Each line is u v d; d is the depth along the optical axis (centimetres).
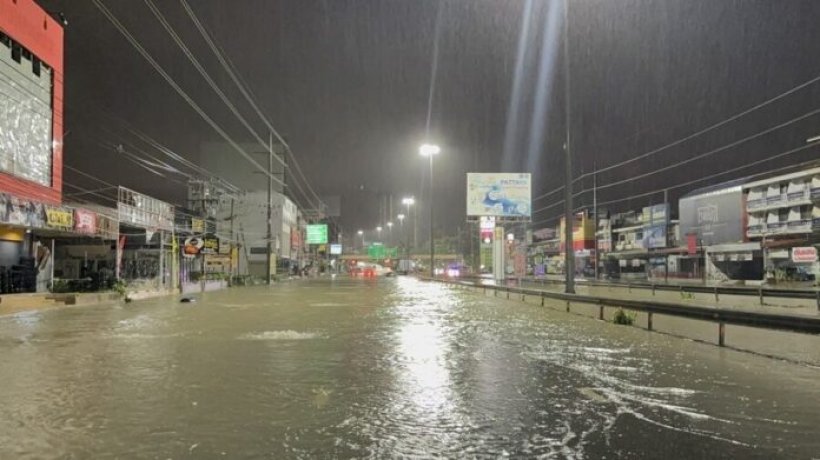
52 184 2917
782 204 4700
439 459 552
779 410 738
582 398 800
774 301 2955
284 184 8669
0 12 2522
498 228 5234
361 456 559
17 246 2839
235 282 5481
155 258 4134
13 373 974
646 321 1962
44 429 645
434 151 6097
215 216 6506
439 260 13288
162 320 1944
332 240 15438
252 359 1120
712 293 3544
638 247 7025
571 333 1565
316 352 1210
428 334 1534
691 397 807
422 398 798
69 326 1756
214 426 659
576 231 8362
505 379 930
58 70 2964
